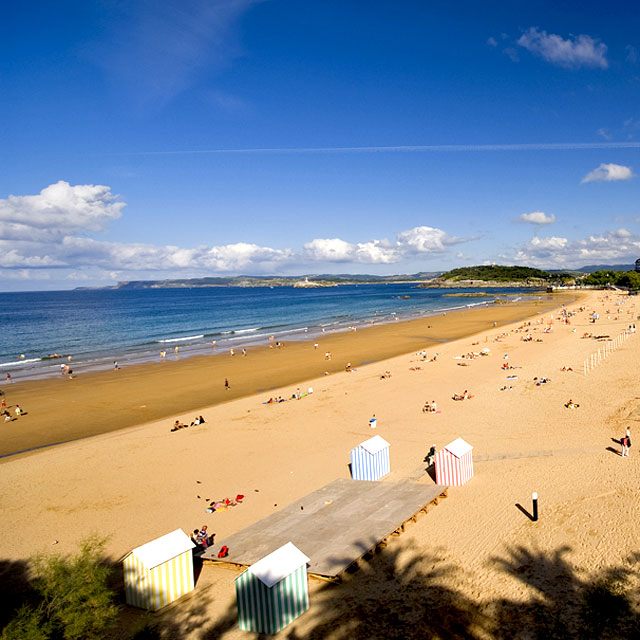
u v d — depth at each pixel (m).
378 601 15.87
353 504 22.14
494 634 13.95
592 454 26.69
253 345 82.75
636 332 71.56
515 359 57.97
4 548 21.06
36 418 42.50
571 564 16.92
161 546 17.14
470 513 21.23
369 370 56.12
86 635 14.27
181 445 33.28
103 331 113.81
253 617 14.93
